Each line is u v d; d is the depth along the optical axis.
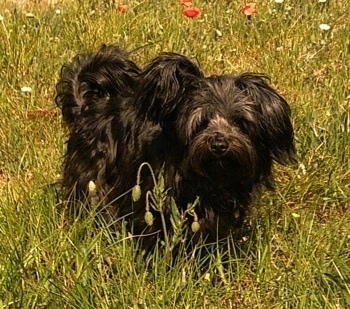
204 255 1.86
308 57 2.58
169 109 1.75
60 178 2.07
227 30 2.81
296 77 2.52
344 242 1.89
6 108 2.39
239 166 1.71
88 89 2.06
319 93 2.43
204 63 2.59
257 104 1.74
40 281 1.75
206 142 1.67
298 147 2.15
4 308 1.71
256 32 2.75
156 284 1.75
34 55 2.62
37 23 2.80
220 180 1.75
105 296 1.73
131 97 1.94
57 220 1.91
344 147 2.15
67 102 2.07
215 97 1.71
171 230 1.83
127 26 2.77
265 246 1.87
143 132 1.82
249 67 2.60
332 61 2.60
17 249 1.79
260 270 1.83
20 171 2.13
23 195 1.97
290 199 2.07
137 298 1.75
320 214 2.06
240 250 1.88
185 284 1.76
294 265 1.86
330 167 2.12
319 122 2.26
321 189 2.09
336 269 1.78
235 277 1.83
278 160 1.80
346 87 2.44
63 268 1.79
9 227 1.85
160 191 1.69
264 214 1.97
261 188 1.90
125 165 1.87
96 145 1.96
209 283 1.79
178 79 1.73
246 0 3.00
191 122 1.70
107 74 2.04
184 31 2.76
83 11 2.90
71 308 1.74
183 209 1.81
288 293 1.78
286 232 1.94
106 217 1.93
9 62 2.59
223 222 1.85
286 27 2.77
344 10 2.89
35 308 1.73
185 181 1.78
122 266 1.79
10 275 1.74
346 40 2.68
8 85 2.51
